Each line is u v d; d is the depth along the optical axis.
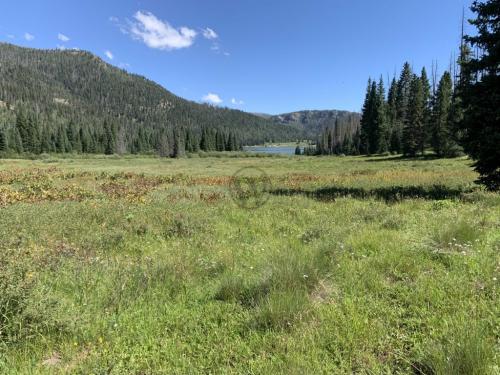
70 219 8.77
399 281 4.76
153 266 5.57
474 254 5.48
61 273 5.36
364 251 6.11
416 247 6.03
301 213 10.19
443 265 5.22
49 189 14.98
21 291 3.87
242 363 3.16
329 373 2.96
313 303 4.15
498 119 12.26
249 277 5.07
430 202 11.38
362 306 4.05
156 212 9.93
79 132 122.94
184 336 3.70
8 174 23.53
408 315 3.88
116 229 8.11
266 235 7.99
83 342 3.58
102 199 12.77
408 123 60.44
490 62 12.55
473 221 7.58
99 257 6.11
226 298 4.59
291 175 26.47
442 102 51.28
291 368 2.94
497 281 4.44
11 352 3.30
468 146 13.21
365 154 80.31
